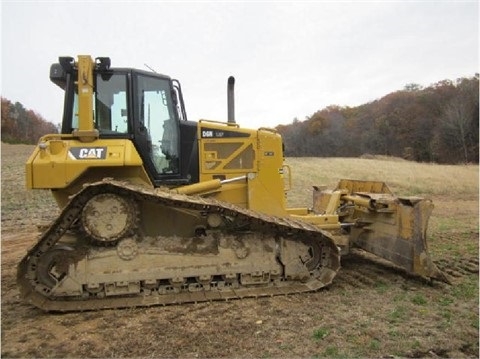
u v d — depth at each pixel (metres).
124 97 6.05
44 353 4.09
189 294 5.52
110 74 6.02
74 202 5.14
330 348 4.10
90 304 5.22
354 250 8.17
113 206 5.27
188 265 5.52
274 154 6.67
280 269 5.81
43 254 5.23
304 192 21.69
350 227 7.42
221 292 5.61
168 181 6.27
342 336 4.37
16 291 6.23
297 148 85.00
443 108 65.00
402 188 24.61
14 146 56.25
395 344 4.19
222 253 5.62
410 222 6.02
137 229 5.45
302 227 5.57
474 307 5.18
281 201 6.66
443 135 61.75
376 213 6.77
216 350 4.09
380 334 4.41
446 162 59.12
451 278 6.42
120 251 5.33
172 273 5.47
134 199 5.39
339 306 5.21
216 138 6.50
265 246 5.76
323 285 5.81
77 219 5.35
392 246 6.37
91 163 5.41
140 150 6.04
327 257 5.99
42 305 5.12
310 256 5.99
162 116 6.34
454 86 69.00
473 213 15.25
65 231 5.22
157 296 5.44
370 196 6.69
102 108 5.99
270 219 5.64
